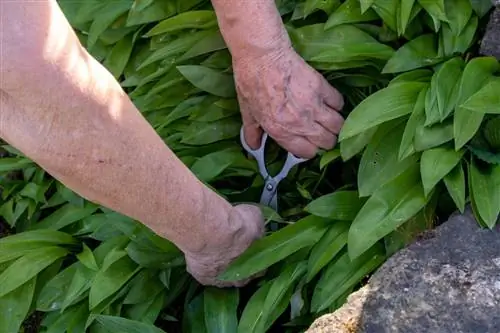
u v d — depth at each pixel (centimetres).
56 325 194
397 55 184
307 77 180
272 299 174
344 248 176
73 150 139
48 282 199
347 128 172
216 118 204
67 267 205
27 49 127
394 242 170
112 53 225
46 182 225
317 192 199
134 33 224
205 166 200
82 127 137
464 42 183
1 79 128
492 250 158
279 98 178
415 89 175
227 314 183
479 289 152
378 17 192
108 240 201
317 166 197
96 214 212
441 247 160
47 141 137
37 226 219
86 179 144
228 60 205
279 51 177
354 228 166
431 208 171
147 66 218
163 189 152
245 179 207
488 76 172
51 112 134
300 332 179
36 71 129
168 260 191
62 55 131
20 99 132
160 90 210
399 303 154
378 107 173
